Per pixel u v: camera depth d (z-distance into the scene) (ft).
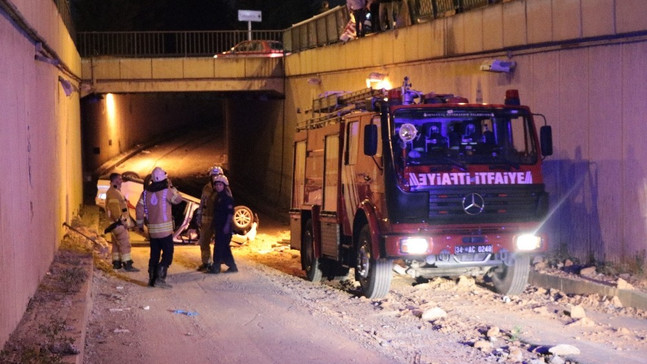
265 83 98.73
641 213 38.45
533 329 30.37
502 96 49.06
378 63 68.69
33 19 32.27
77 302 30.76
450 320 31.94
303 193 49.24
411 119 36.04
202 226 49.14
